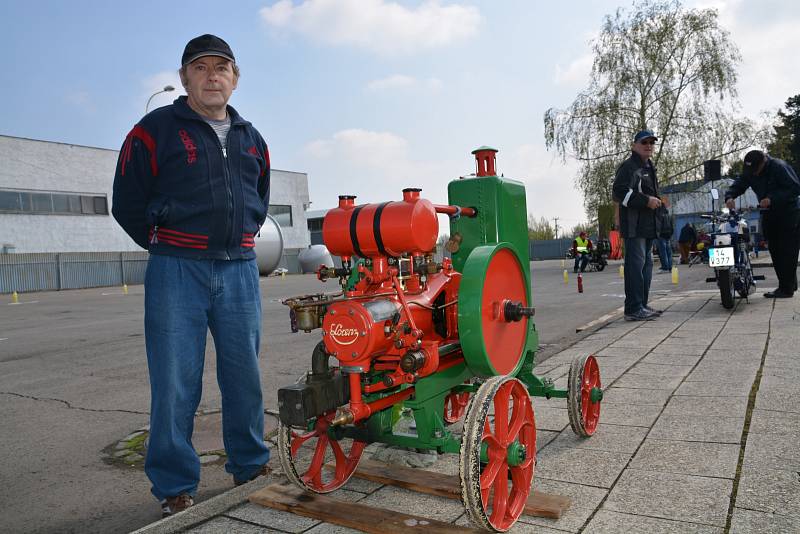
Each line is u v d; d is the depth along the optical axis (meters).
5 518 3.27
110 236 32.03
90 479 3.78
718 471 2.94
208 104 3.04
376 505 2.86
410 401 2.83
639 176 7.59
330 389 2.56
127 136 3.00
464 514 2.72
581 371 3.49
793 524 2.40
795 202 8.12
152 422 3.03
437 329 3.20
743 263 8.27
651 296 10.80
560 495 2.80
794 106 44.53
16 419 5.14
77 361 7.82
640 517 2.55
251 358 3.27
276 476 3.30
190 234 3.02
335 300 2.58
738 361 5.06
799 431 3.37
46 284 28.23
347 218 2.83
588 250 24.58
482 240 3.50
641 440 3.46
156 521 3.07
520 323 3.46
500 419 2.62
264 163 3.43
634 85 27.08
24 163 28.75
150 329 3.02
